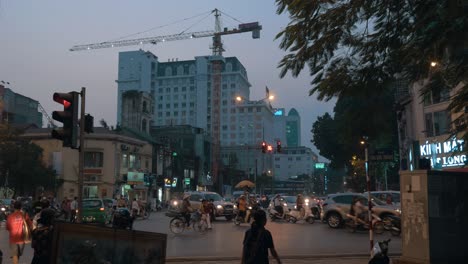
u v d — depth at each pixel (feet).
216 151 330.34
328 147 181.37
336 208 77.05
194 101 592.19
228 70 588.91
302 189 504.43
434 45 19.20
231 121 576.61
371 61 23.99
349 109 25.50
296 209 92.38
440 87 22.45
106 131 190.29
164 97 603.67
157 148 219.20
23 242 36.22
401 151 122.62
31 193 160.25
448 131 22.59
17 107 240.53
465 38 18.43
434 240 29.35
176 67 604.49
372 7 22.00
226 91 585.63
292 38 23.61
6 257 45.24
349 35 23.29
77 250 18.78
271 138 611.47
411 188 31.09
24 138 169.99
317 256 43.01
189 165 267.39
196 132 308.19
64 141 30.63
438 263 29.17
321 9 22.79
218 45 457.68
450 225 29.86
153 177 203.51
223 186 318.86
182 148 277.64
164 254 24.62
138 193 192.75
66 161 173.47
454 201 30.19
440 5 18.52
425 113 100.58
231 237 64.44
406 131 117.70
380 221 67.00
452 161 86.79
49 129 183.83
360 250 48.52
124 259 21.13
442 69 21.67
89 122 32.40
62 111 30.94
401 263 31.24
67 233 18.53
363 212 68.95
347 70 24.13
